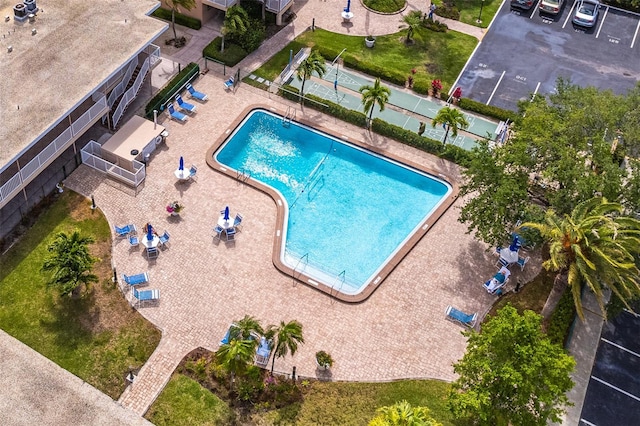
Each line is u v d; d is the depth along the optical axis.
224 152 46.97
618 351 37.66
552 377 30.12
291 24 59.16
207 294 37.84
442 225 43.31
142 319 36.31
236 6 53.25
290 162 47.19
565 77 56.94
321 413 33.38
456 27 61.50
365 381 34.88
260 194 43.97
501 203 38.19
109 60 43.59
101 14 47.25
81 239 36.25
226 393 33.75
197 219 41.75
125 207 41.84
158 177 43.94
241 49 54.84
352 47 57.50
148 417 32.66
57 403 29.83
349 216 44.00
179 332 35.97
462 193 41.28
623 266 34.06
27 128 38.28
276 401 33.56
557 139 40.12
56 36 44.81
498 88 55.12
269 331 32.78
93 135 46.22
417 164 47.25
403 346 36.56
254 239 41.06
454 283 40.00
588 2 64.19
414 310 38.34
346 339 36.56
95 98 44.78
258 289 38.44
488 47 59.41
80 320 35.94
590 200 36.75
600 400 35.41
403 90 53.94
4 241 39.06
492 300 39.38
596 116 41.62
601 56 59.88
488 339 31.22
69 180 42.91
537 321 31.45
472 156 41.12
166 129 47.38
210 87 51.31
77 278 35.28
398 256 40.97
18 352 31.27
